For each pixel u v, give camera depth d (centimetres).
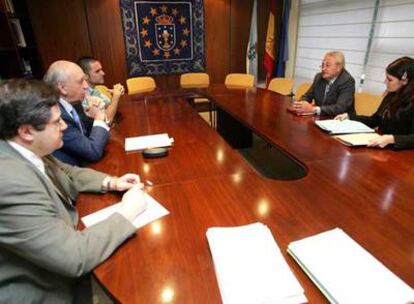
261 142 378
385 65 318
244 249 78
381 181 118
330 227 90
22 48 340
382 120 185
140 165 138
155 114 231
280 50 464
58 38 395
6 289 75
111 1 400
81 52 411
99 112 174
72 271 71
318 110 221
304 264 73
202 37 453
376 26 323
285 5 442
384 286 66
